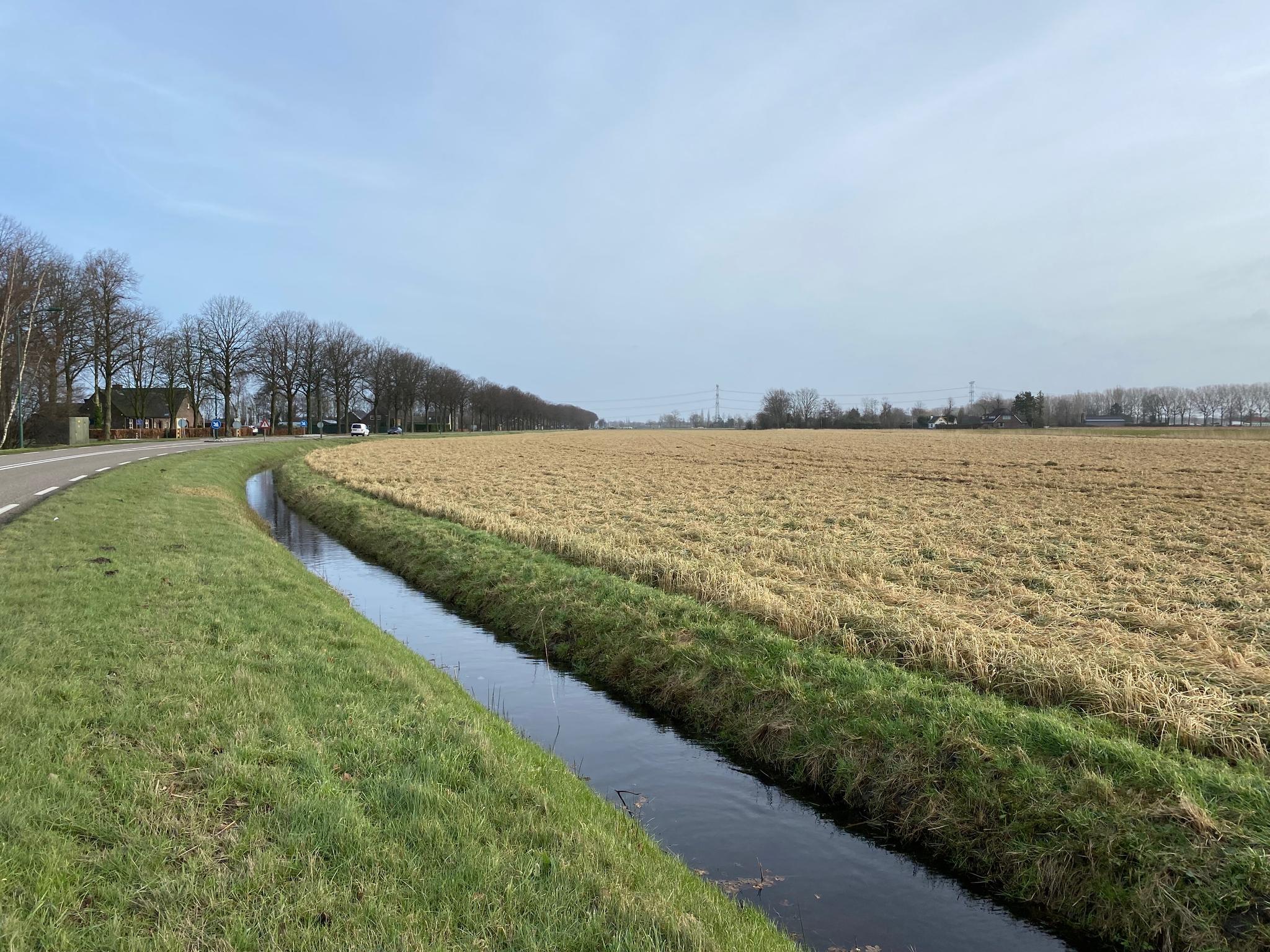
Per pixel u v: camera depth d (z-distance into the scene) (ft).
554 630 35.35
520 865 13.71
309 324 271.69
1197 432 288.30
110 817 13.75
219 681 20.77
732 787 22.63
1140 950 15.44
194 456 107.04
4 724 16.79
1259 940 14.16
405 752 17.93
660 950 11.89
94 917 11.28
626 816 18.74
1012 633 28.30
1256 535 54.54
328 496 80.12
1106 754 18.76
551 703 28.76
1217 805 16.66
